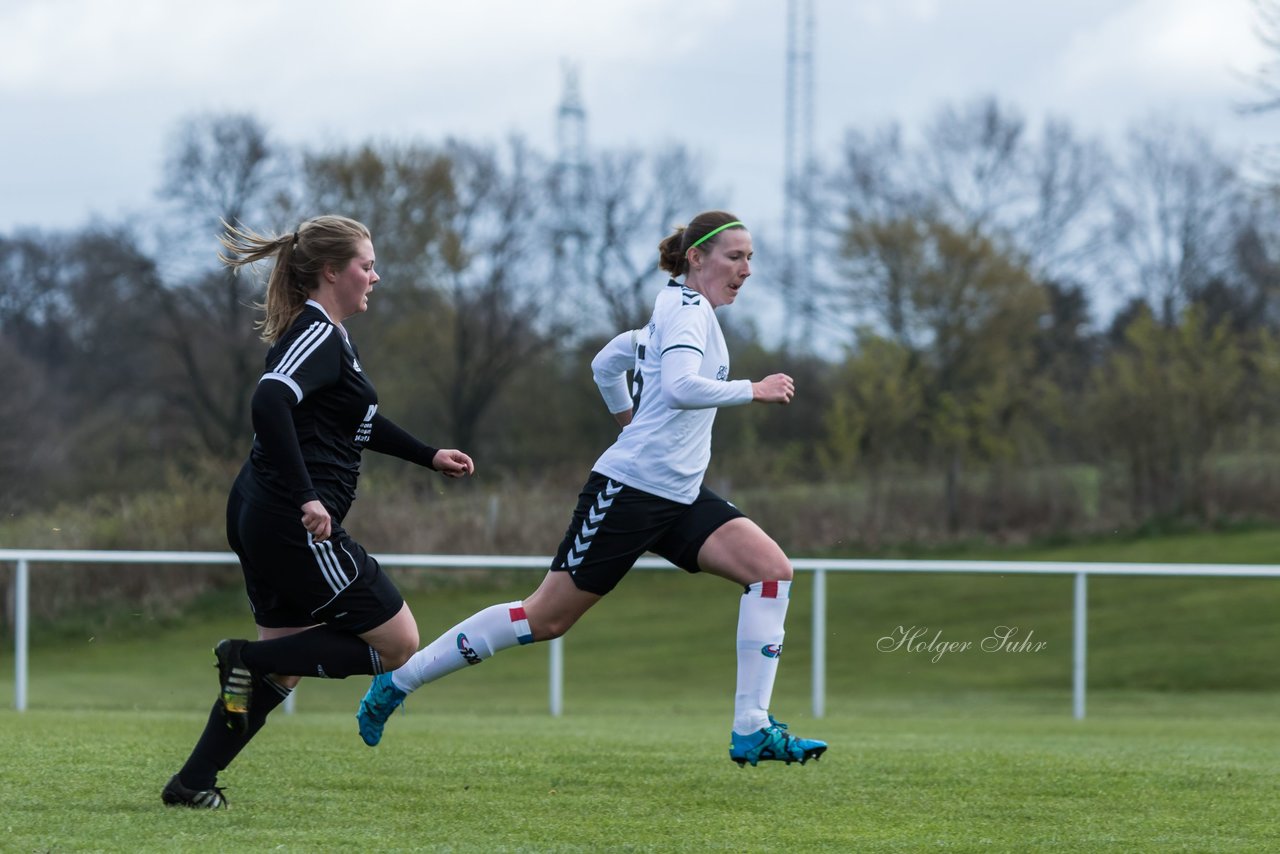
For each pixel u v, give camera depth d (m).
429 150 118.81
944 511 86.44
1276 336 100.19
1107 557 79.75
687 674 55.75
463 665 15.17
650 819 13.28
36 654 55.47
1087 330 131.75
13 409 113.38
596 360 16.83
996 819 13.46
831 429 101.06
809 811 13.84
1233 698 48.88
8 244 126.62
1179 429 87.31
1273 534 84.62
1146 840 12.41
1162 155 134.00
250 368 123.69
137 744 18.09
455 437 133.88
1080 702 33.38
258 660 12.98
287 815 13.05
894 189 125.25
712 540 15.15
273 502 12.73
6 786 14.23
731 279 15.30
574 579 15.09
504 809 13.70
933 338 106.12
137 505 63.16
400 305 120.31
